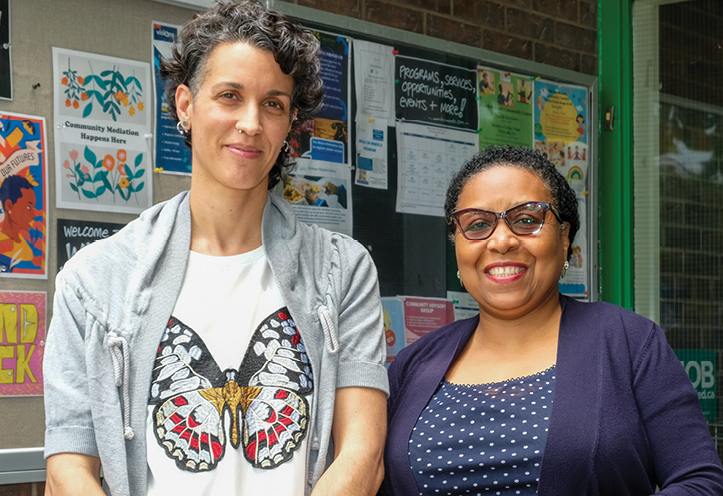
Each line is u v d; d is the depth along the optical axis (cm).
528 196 157
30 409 208
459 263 164
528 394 148
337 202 253
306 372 135
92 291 131
